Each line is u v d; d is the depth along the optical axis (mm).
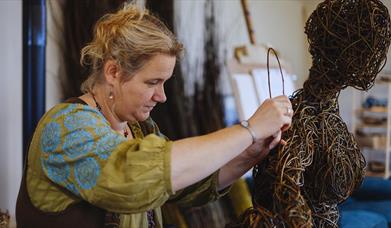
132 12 908
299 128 972
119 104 922
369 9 936
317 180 1007
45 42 2178
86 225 881
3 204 2338
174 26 2877
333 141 1007
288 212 875
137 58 857
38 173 871
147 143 785
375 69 974
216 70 3184
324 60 995
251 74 3248
